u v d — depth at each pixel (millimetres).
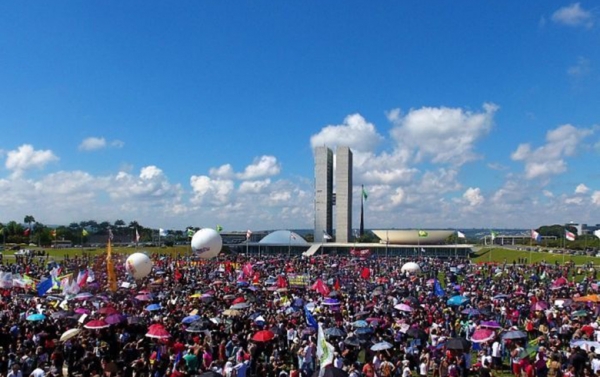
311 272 83938
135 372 22531
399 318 38750
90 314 34094
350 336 28203
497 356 29266
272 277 70500
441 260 134000
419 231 173375
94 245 181875
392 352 28094
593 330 31422
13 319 33438
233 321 34719
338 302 42875
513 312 39844
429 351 28109
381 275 80500
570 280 77500
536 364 25578
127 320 31703
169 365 23734
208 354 24953
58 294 48438
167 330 29406
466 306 44188
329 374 17953
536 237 104438
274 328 31734
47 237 185875
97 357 24594
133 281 63531
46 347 26797
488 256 160875
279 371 24094
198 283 62031
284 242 182375
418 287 62500
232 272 75812
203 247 70812
